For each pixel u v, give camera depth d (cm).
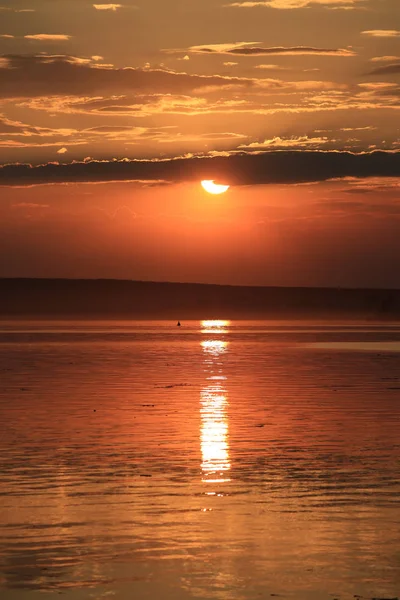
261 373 9062
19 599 2097
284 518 2817
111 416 5409
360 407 5925
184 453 4041
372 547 2500
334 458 3909
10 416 5412
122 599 2102
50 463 3781
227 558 2405
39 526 2719
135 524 2744
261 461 3831
